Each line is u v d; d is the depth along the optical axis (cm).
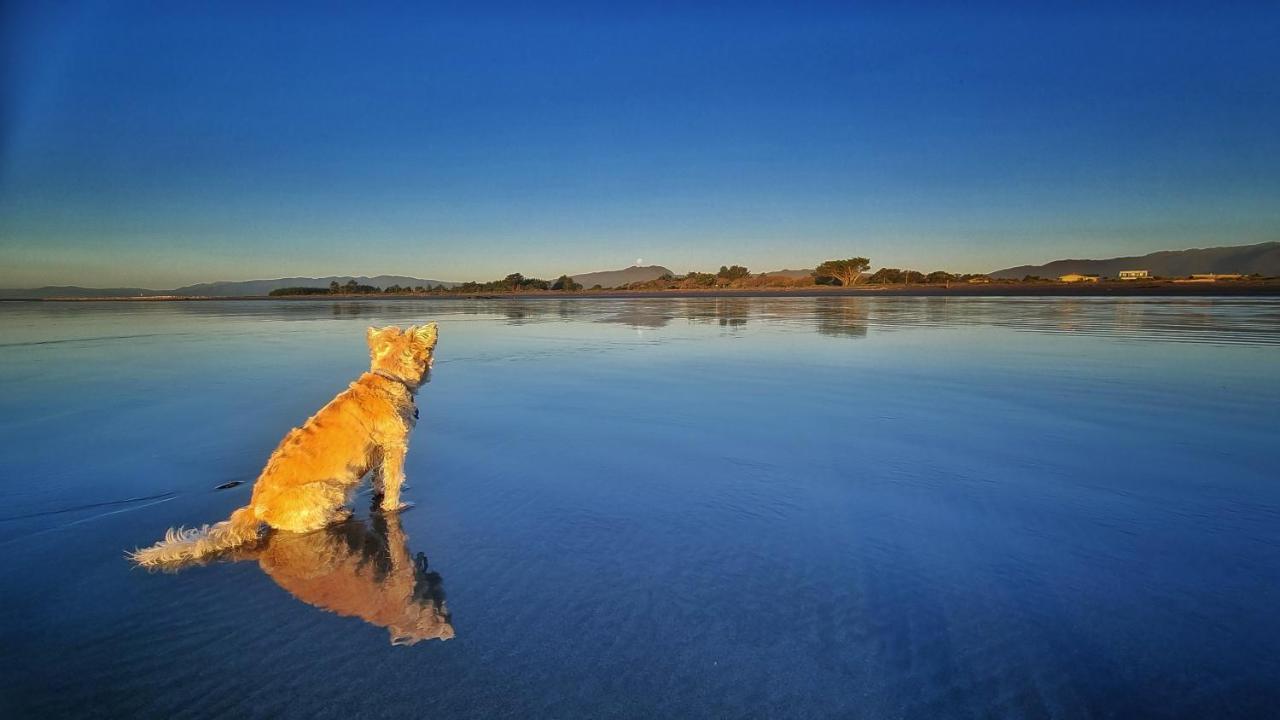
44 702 241
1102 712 233
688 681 253
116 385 957
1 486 495
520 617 302
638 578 340
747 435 641
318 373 1084
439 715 233
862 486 483
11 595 326
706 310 3150
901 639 281
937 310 2866
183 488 494
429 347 498
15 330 2052
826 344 1458
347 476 432
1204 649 271
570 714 233
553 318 2580
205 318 2788
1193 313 2430
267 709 237
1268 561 350
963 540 383
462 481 507
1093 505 436
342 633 290
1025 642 278
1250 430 635
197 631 292
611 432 659
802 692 246
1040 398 808
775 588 328
